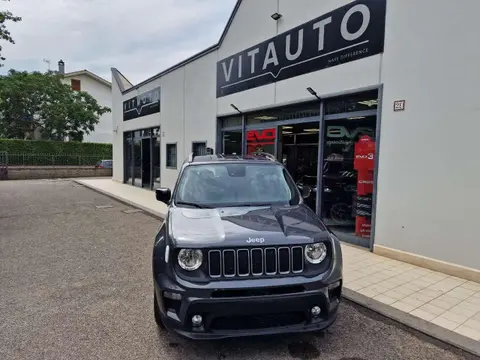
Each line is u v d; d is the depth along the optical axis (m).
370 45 5.81
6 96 26.19
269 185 4.14
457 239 4.75
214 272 2.77
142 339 3.18
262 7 8.30
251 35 8.71
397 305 3.87
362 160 6.25
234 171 4.33
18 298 4.07
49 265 5.32
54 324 3.44
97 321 3.51
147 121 15.30
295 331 2.79
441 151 4.89
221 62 10.00
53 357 2.87
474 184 4.55
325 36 6.67
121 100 18.56
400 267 5.14
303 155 7.57
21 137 28.91
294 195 4.09
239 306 2.66
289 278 2.78
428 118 5.02
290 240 2.86
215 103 10.38
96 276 4.85
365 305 3.95
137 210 10.65
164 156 13.82
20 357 2.86
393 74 5.47
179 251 2.82
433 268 5.00
